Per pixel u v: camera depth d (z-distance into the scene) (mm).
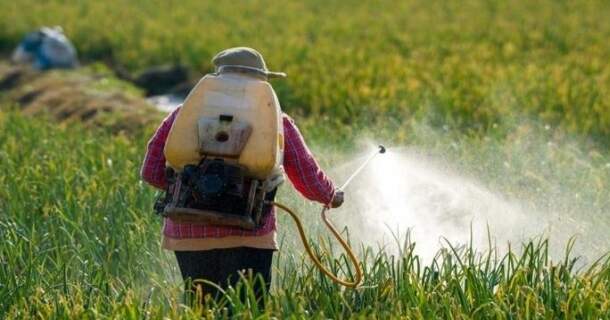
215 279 17141
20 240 20984
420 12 87375
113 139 37500
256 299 17281
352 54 57312
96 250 21672
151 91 61125
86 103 52219
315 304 18047
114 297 18422
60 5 94125
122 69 67938
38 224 23453
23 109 55438
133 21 82000
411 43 65125
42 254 20812
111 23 80250
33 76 62062
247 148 15906
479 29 72375
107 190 25969
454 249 19547
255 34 72812
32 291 18875
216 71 16656
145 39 71125
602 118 38344
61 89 56594
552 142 35719
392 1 99125
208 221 16094
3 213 24719
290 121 16953
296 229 23094
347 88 45969
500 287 17906
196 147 16016
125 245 21734
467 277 17859
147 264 20859
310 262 20422
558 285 17812
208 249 16844
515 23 76625
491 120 38500
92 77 62781
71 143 35562
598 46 61500
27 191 26125
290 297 17297
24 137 36062
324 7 93625
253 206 16172
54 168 29078
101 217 23891
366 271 19016
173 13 87438
